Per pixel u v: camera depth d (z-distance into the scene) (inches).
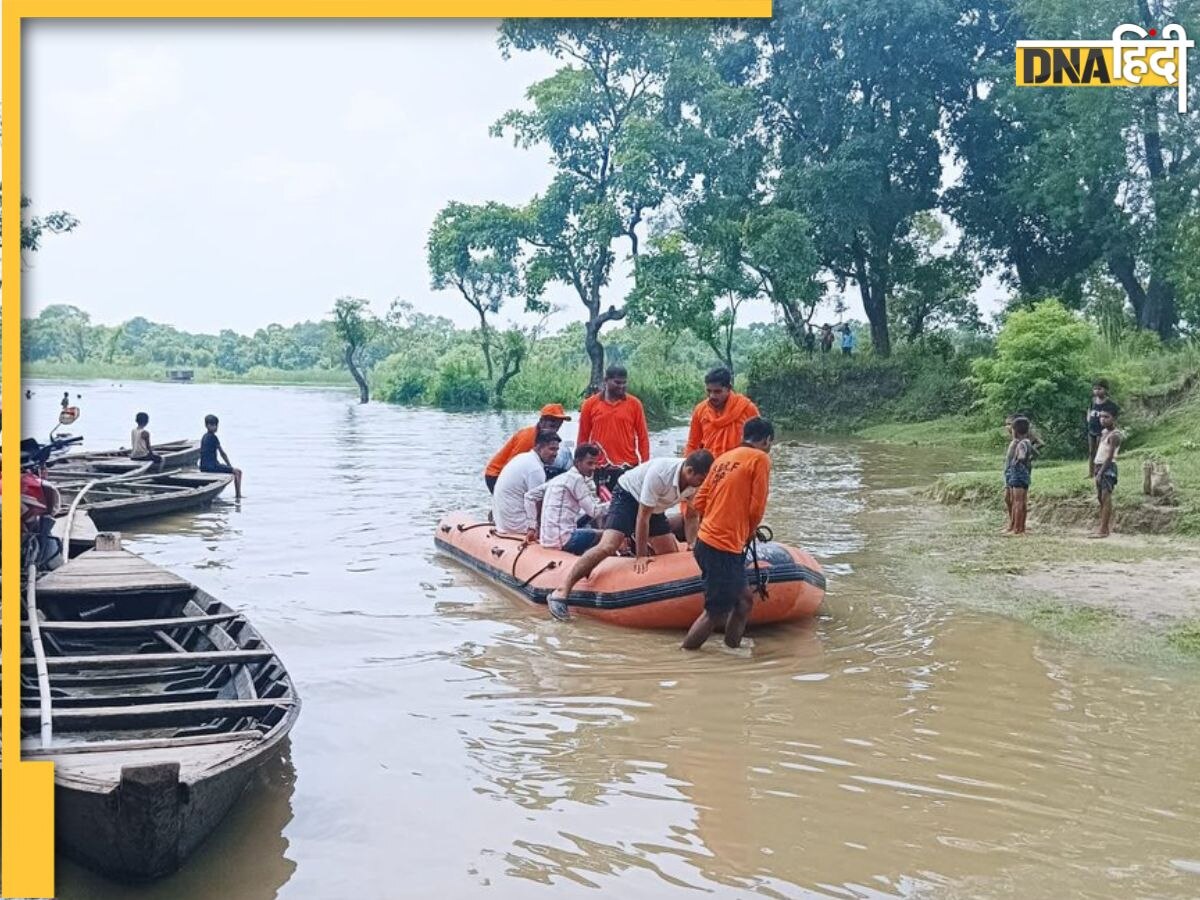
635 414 441.7
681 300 1392.7
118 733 247.0
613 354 2393.0
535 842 208.8
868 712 280.8
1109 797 229.1
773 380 1328.7
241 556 490.0
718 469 336.2
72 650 315.6
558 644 344.5
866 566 459.8
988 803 226.1
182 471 730.2
